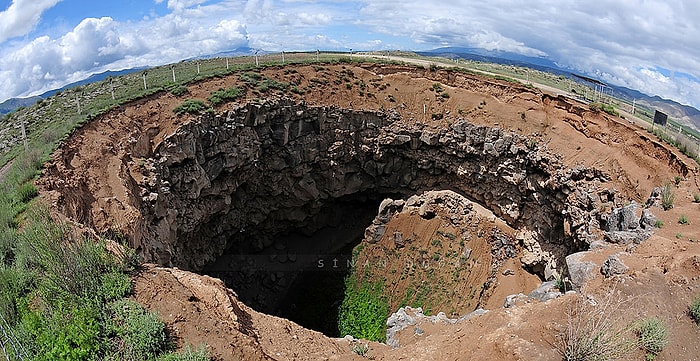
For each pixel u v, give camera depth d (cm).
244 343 1488
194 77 4081
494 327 1695
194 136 3350
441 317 2728
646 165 3212
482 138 4103
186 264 3428
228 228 4097
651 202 2741
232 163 3706
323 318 3944
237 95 3828
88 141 2775
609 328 1540
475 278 3947
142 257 2336
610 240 2478
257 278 4356
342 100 4381
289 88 4247
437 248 4256
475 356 1547
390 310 3950
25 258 1546
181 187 3284
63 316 1355
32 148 2623
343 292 4169
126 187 2562
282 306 4147
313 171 4375
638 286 1783
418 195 4594
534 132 3934
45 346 1248
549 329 1593
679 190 2780
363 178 4600
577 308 1692
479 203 4353
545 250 3719
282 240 4628
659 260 1995
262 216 4338
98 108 3247
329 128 4278
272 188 4225
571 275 2231
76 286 1444
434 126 4328
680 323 1633
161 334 1371
